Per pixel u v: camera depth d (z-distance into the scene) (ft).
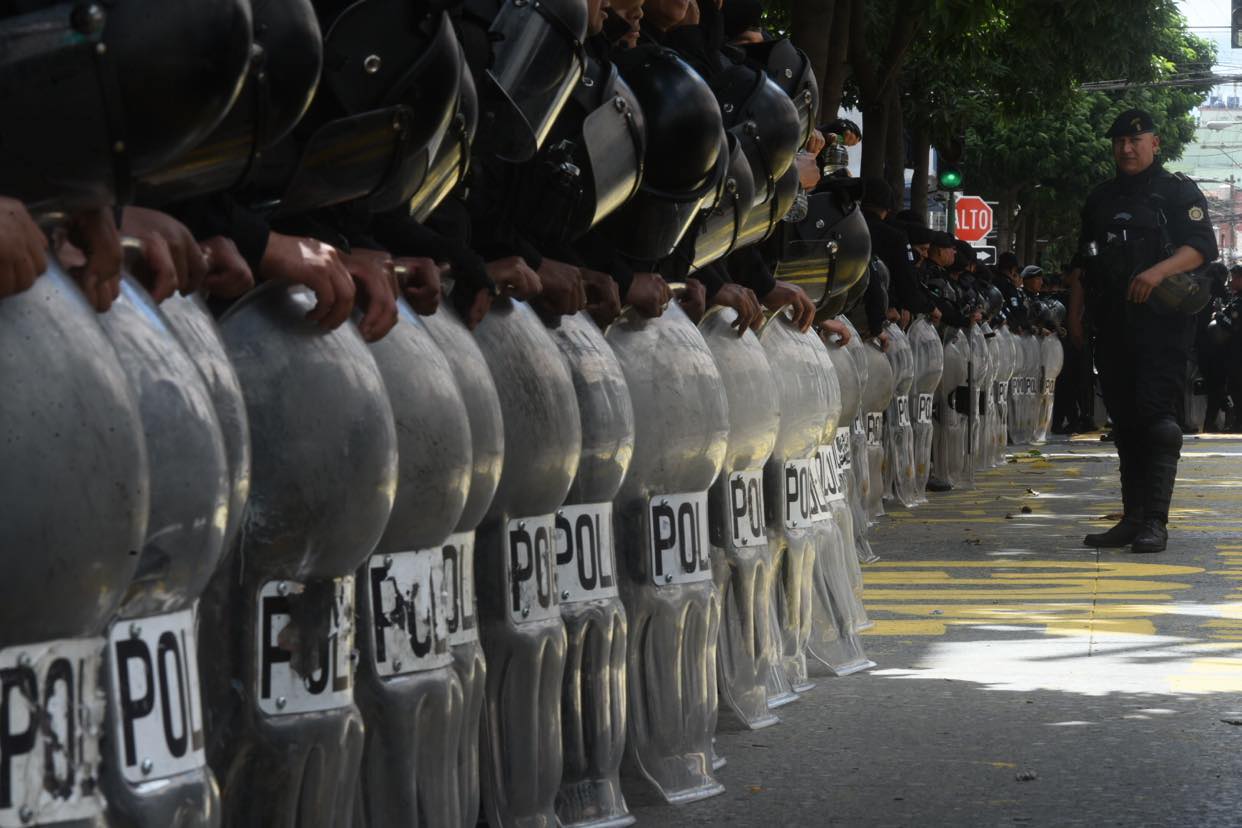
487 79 16.20
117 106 9.49
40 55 9.28
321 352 12.27
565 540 17.78
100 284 9.75
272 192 13.01
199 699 10.68
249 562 12.12
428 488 13.61
